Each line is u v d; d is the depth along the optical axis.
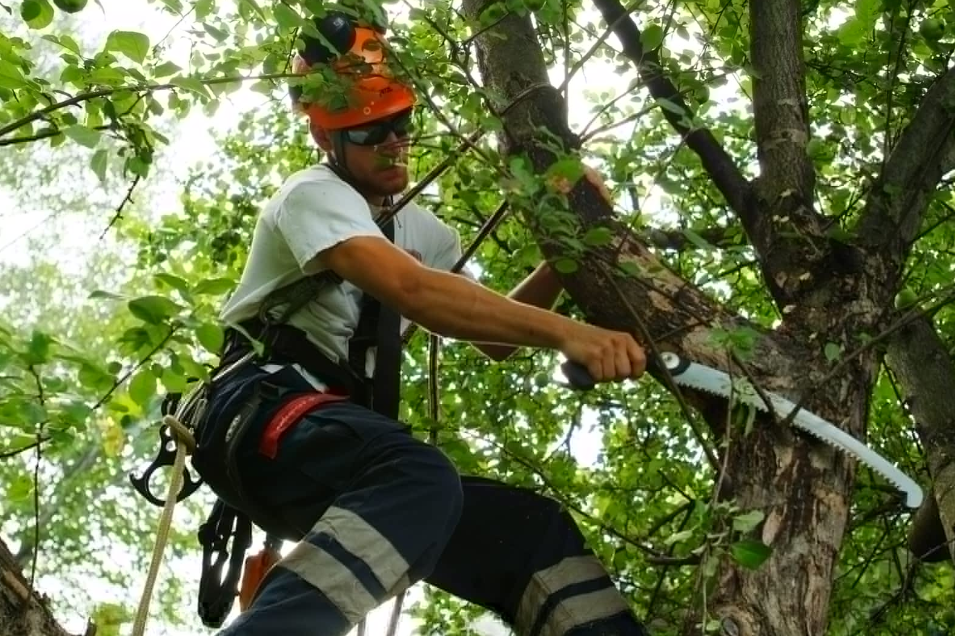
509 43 3.68
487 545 3.50
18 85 3.62
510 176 2.87
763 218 3.62
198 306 2.70
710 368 3.22
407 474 3.12
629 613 3.40
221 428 3.33
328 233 3.23
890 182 3.78
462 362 6.34
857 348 3.30
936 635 5.27
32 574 2.74
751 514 2.78
